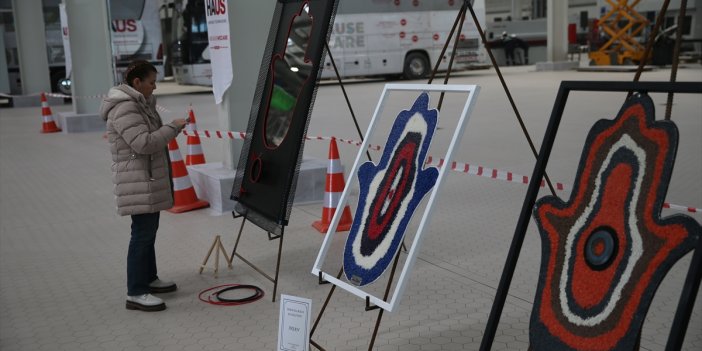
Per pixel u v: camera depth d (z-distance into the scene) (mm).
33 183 9336
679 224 2289
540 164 2842
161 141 4336
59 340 4152
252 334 4117
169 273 5305
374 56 24969
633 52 27203
